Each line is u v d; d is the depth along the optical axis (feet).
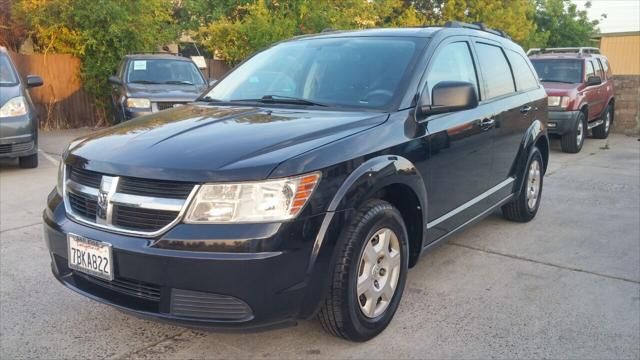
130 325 11.66
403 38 13.82
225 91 14.40
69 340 11.02
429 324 11.68
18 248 16.14
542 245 16.88
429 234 12.60
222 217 8.90
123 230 9.35
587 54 39.96
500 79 16.83
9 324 11.62
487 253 16.11
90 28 44.68
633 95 46.19
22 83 27.86
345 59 13.55
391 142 11.08
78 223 10.04
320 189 9.39
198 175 8.96
